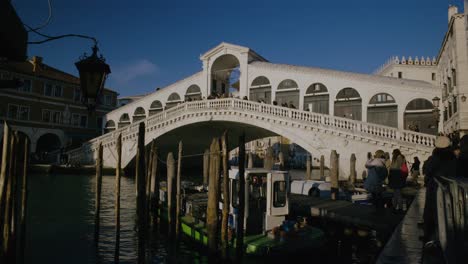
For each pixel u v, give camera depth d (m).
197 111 24.67
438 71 22.97
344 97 24.05
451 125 18.44
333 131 19.45
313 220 11.46
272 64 27.50
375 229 8.83
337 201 12.88
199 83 31.02
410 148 17.48
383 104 22.81
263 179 9.94
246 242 8.63
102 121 40.28
